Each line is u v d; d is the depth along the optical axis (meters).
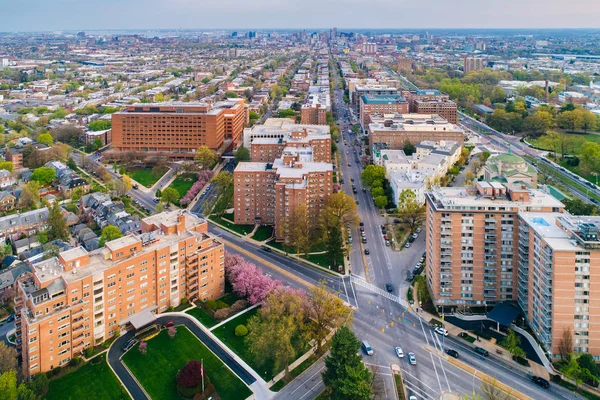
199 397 199.62
